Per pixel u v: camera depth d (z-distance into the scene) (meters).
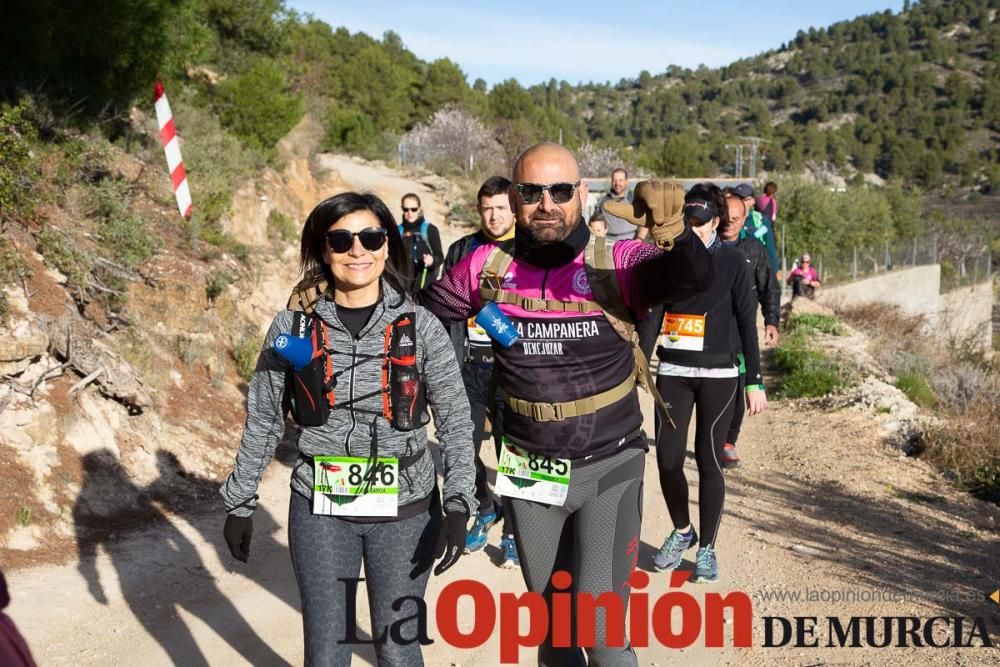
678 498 5.52
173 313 8.74
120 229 8.65
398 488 3.27
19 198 7.57
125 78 11.05
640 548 6.06
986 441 8.14
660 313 5.16
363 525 3.31
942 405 11.42
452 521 3.23
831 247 32.31
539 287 3.50
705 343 5.29
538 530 3.62
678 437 5.41
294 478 3.37
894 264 32.19
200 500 6.64
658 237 3.14
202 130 13.94
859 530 6.32
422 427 3.35
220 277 9.55
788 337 14.21
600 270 3.44
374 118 57.06
